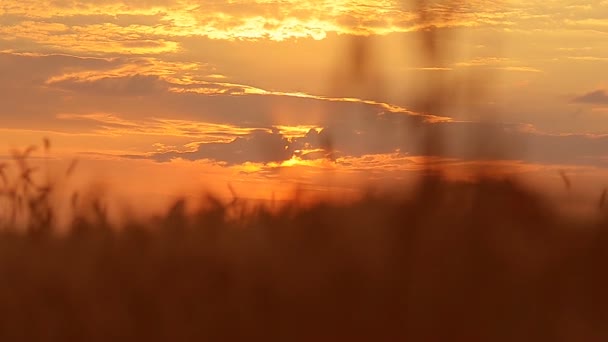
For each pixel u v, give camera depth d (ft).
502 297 18.39
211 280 18.88
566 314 17.93
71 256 20.13
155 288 18.85
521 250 19.13
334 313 18.44
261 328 18.28
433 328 18.25
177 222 20.89
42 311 18.54
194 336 18.22
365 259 19.12
